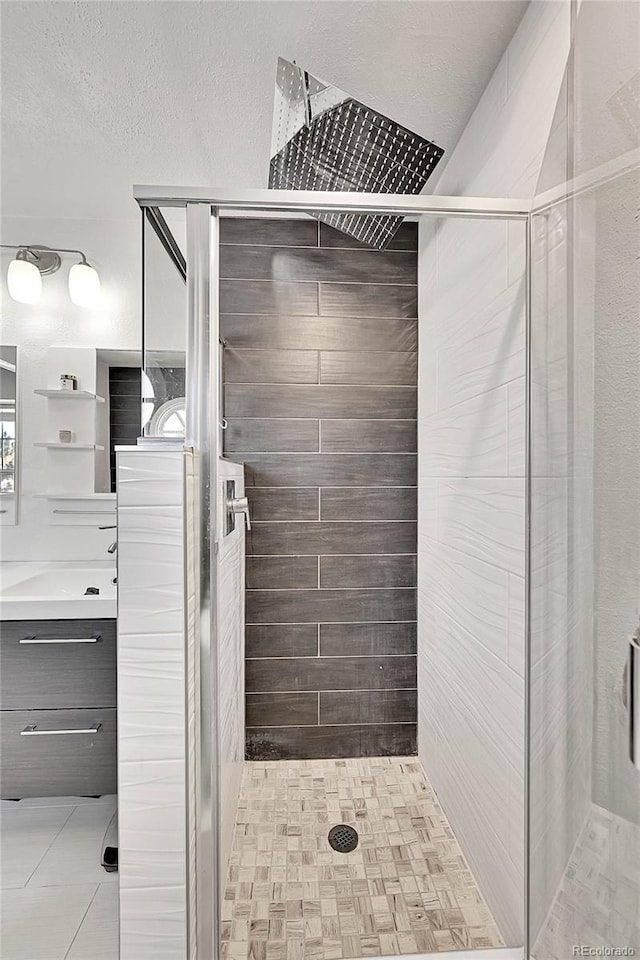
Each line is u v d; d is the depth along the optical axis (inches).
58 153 79.7
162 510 47.3
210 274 50.9
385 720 100.3
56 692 81.1
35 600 79.4
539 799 42.1
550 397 38.6
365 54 62.3
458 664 77.8
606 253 26.8
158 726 47.3
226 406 98.8
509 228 60.5
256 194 50.3
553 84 50.8
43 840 77.5
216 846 51.1
